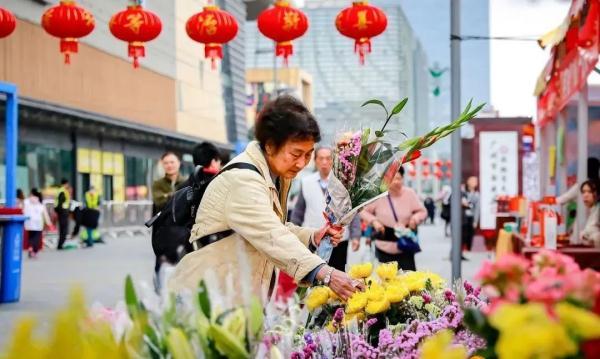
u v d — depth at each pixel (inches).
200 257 157.8
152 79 1770.4
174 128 1908.2
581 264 372.2
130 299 101.0
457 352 85.3
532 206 442.3
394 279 184.4
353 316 169.5
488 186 889.5
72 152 1412.4
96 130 1450.5
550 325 74.9
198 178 275.6
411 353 140.8
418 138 175.5
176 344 94.8
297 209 378.9
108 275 669.9
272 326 124.3
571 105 642.2
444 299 176.2
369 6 407.2
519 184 904.9
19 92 1192.2
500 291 87.4
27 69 1217.4
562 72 556.1
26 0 1211.9
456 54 524.1
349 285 149.6
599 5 383.2
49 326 76.5
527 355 74.5
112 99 1539.1
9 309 433.1
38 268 753.6
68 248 1077.8
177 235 216.2
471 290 171.6
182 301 106.8
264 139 160.7
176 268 159.2
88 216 1116.5
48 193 1316.4
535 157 832.3
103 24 1497.3
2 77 1149.1
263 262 159.5
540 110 754.2
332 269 150.4
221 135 2337.6
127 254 961.5
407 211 403.5
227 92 2475.4
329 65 5674.2
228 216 156.3
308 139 159.5
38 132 1295.5
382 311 170.6
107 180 1556.3
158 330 98.9
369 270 185.2
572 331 75.4
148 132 1587.1
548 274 85.6
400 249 400.2
